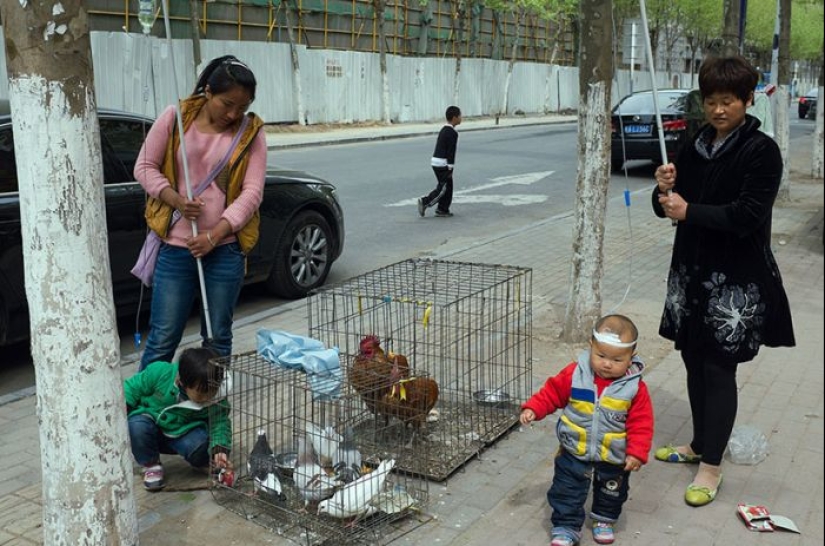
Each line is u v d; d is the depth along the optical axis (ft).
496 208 40.70
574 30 135.74
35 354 9.19
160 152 13.48
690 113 50.49
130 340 20.68
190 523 11.80
